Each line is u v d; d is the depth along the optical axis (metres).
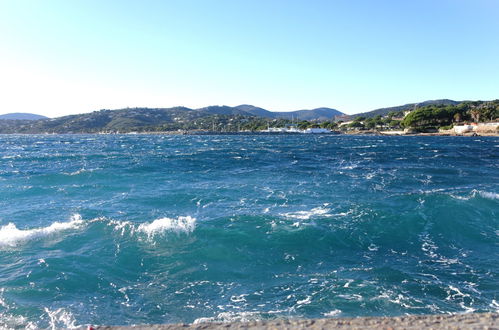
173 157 55.66
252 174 35.78
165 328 7.41
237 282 11.16
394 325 7.26
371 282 10.98
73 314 9.27
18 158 53.38
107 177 32.66
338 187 27.44
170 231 15.53
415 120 180.00
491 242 14.69
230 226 16.30
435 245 14.35
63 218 18.45
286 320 7.61
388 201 21.72
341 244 14.29
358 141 121.62
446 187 27.58
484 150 70.12
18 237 14.74
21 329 8.49
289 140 138.50
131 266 12.34
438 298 9.98
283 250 13.67
